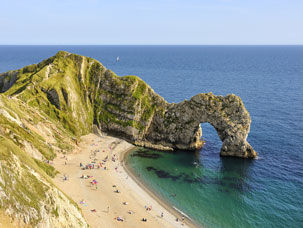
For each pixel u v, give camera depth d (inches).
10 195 1605.6
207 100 3853.3
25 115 3184.1
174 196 2701.8
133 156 3602.4
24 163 1950.1
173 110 4069.9
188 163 3459.6
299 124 4847.4
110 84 4485.7
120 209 2407.7
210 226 2272.4
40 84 3944.4
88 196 2516.0
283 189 2810.0
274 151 3747.5
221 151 3698.3
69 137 3602.4
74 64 4690.0
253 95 7214.6
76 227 1887.3
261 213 2437.3
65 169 2923.2
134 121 4069.9
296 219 2340.1
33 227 1601.9
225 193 2765.7
